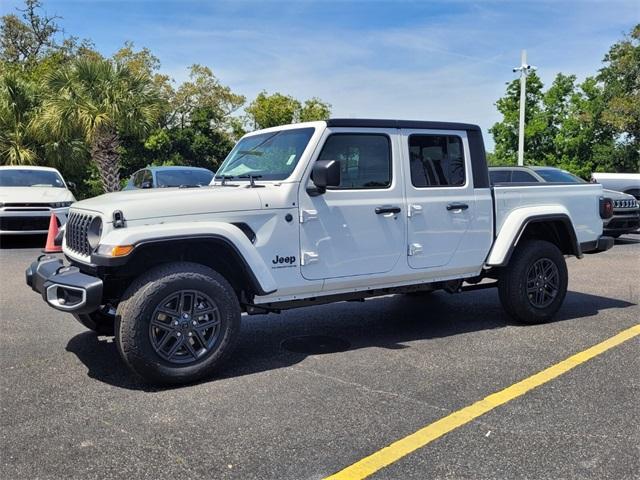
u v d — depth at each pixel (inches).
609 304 283.1
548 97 1360.7
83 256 182.2
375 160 207.5
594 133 1413.6
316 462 128.9
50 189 521.3
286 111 1546.5
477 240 229.0
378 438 139.8
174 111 1375.5
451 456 131.2
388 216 207.5
